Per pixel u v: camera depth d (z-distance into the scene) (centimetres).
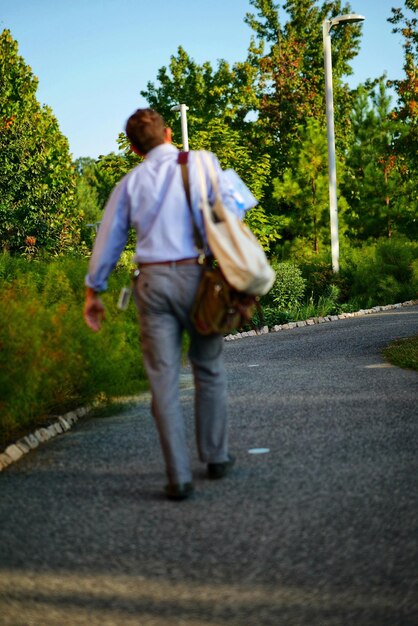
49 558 365
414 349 1066
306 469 493
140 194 445
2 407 568
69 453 574
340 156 4466
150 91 4547
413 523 386
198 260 441
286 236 3919
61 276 940
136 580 334
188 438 599
